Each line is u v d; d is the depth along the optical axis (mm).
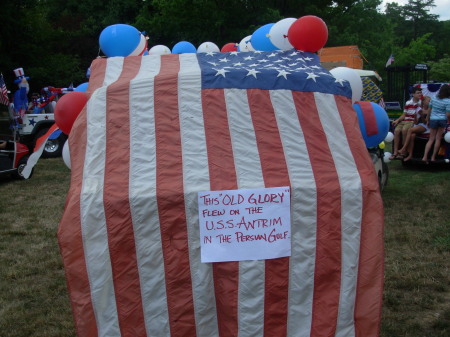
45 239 6082
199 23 18656
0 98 10086
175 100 3193
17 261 5336
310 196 2939
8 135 10305
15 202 7988
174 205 2861
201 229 2867
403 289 4375
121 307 2906
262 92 3201
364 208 3000
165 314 2924
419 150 9703
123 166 2986
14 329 3928
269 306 2932
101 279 2881
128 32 4188
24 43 19656
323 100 3248
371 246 2992
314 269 2951
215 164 2977
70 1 26266
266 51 4023
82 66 23375
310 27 3781
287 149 3062
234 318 2918
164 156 3008
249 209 2895
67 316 4117
